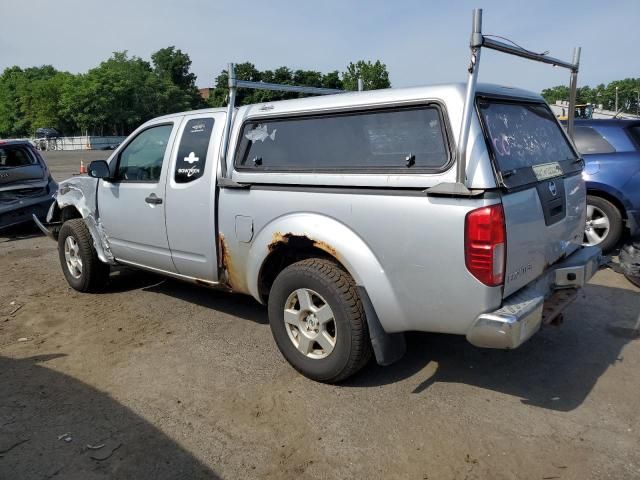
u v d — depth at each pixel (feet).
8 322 16.53
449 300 9.80
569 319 15.29
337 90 17.60
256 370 12.78
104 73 228.63
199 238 14.15
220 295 18.40
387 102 10.53
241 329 15.33
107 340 14.88
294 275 11.63
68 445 10.04
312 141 11.71
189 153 14.34
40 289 19.92
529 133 11.82
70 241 18.97
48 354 14.07
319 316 11.51
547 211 11.06
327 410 10.93
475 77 9.20
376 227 10.43
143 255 16.33
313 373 11.84
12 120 288.30
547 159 12.12
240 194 12.87
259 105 13.03
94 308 17.51
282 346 12.37
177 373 12.75
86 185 18.08
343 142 11.18
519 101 11.96
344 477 8.96
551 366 12.56
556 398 11.18
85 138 197.77
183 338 14.82
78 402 11.57
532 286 10.82
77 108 227.20
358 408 10.96
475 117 9.72
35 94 248.52
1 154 30.89
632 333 14.24
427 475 8.93
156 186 15.20
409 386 11.79
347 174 10.79
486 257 9.26
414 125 10.19
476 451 9.50
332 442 9.88
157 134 15.64
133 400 11.59
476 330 9.62
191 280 15.19
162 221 15.16
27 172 30.94
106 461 9.55
